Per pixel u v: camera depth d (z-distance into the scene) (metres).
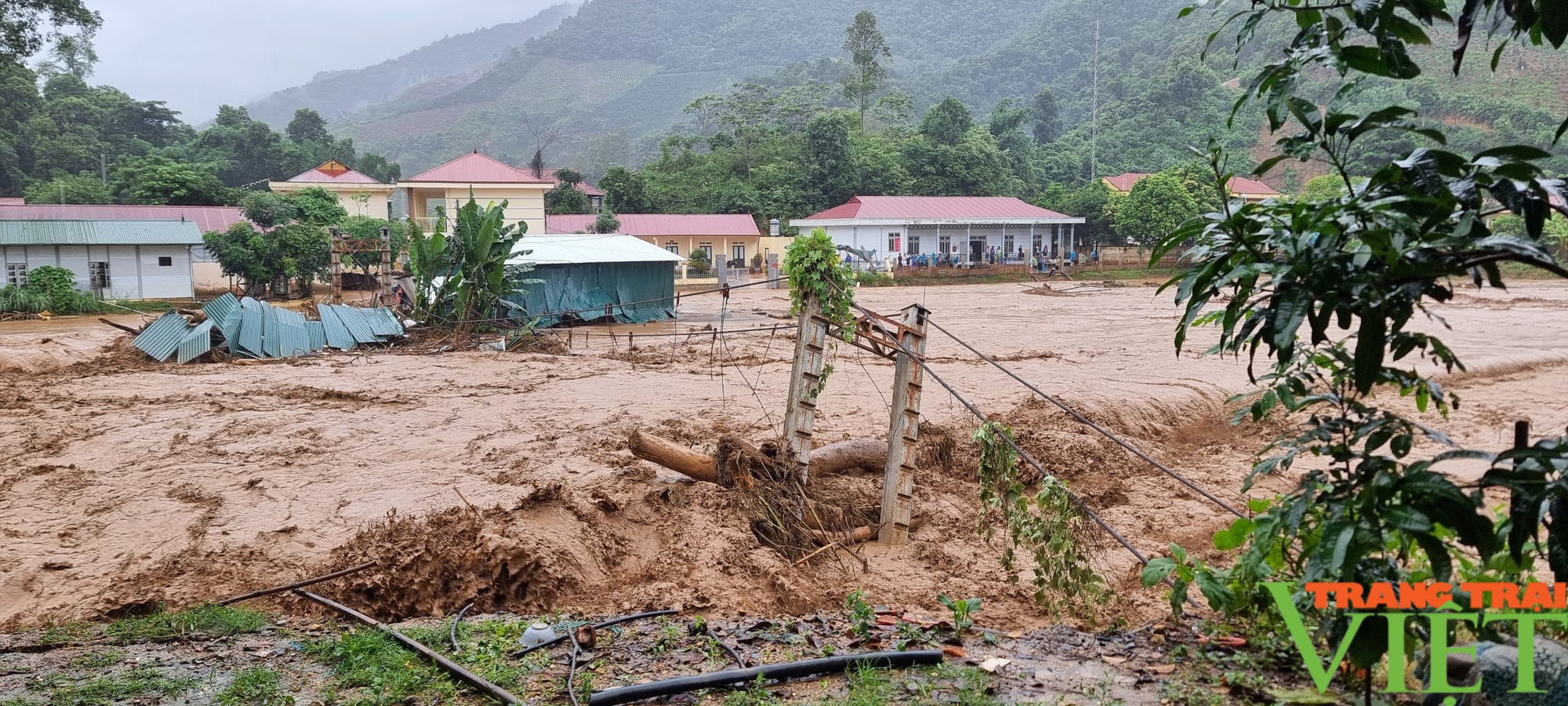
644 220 65.31
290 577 9.17
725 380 21.27
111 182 70.38
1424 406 4.41
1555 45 3.39
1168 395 17.64
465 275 28.83
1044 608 8.73
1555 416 16.81
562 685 6.26
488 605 8.89
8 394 19.39
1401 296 3.55
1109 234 73.31
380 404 18.45
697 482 11.49
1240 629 6.66
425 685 6.32
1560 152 71.00
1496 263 3.54
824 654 6.68
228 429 15.97
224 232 48.34
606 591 9.30
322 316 28.22
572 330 30.62
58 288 38.72
